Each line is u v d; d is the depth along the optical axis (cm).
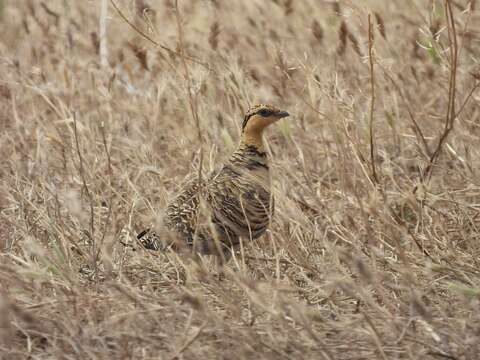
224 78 1413
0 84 1628
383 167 1326
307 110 1538
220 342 898
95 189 1241
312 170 1369
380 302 1004
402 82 1452
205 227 1080
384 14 1572
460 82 1447
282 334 900
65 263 1048
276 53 1438
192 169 1325
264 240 1220
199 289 999
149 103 1524
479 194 1216
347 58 1528
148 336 894
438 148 1245
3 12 1886
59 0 1845
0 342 896
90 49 1670
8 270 1005
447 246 1091
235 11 1720
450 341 895
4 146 1485
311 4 1641
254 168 1132
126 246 1113
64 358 880
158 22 1625
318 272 1062
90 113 1543
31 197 1261
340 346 876
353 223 1103
